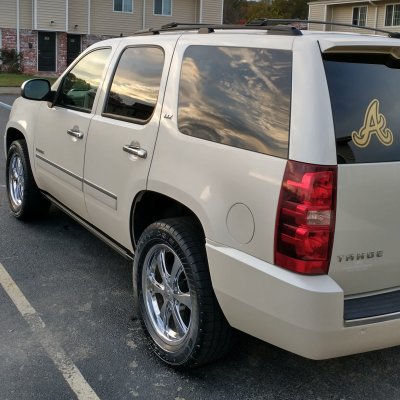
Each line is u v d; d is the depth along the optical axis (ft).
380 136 9.04
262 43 9.62
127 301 13.75
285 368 11.14
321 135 8.45
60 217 19.93
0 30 102.32
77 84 15.25
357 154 8.75
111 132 12.78
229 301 9.47
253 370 11.02
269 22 11.10
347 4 123.54
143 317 11.50
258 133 9.21
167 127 11.07
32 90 16.08
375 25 119.24
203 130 10.28
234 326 9.76
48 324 12.47
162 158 10.98
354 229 8.73
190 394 10.19
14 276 14.92
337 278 8.76
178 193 10.37
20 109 18.85
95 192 13.51
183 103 10.93
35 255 16.40
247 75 9.73
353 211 8.68
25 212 18.75
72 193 14.88
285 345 8.87
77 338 11.94
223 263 9.40
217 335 10.07
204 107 10.41
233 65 10.07
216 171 9.68
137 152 11.62
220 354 10.39
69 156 14.82
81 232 18.49
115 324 12.60
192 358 10.30
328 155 8.42
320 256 8.47
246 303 9.16
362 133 8.84
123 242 12.78
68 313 13.02
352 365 11.35
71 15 107.24
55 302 13.53
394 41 9.45
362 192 8.71
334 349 8.63
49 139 16.16
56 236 18.02
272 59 9.32
